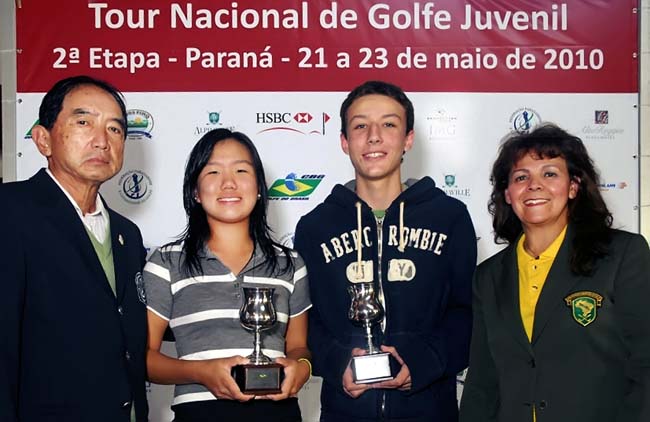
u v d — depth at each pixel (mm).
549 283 2549
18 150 4008
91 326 2459
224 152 2771
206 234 2781
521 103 4023
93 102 2586
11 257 2377
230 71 4027
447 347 2865
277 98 4027
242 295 2707
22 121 4012
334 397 2945
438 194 3092
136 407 2631
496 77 4031
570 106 4023
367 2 4043
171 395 3975
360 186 3072
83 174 2557
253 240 2814
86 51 4027
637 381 2436
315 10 4043
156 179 4012
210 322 2668
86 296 2465
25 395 2408
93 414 2438
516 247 2727
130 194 4012
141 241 2857
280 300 2775
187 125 4023
